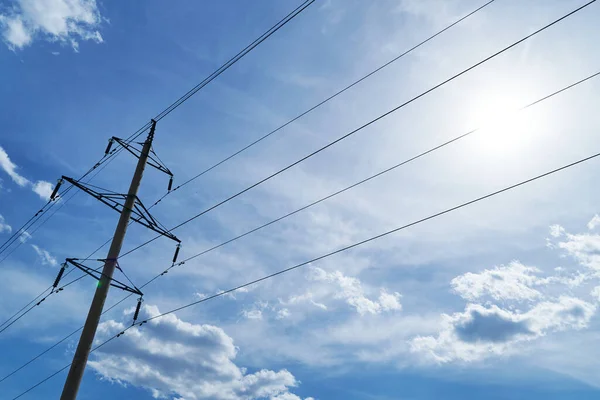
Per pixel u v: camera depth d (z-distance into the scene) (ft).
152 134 56.54
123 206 49.32
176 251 56.08
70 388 37.47
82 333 40.75
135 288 47.91
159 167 55.88
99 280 44.21
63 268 44.98
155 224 52.65
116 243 46.44
